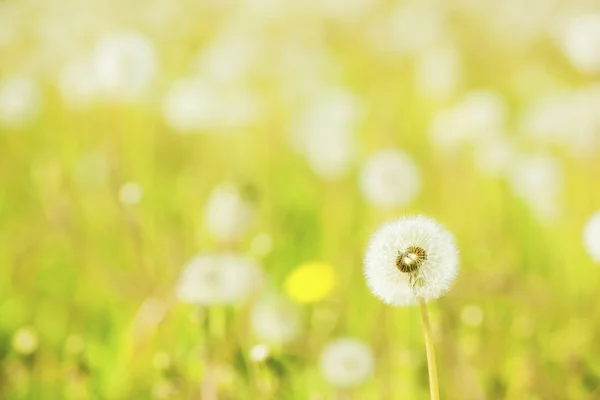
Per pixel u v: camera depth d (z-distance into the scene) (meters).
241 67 2.50
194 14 3.22
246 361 1.65
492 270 1.83
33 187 2.09
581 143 2.02
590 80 2.37
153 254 1.88
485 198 2.02
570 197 1.97
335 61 2.89
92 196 2.01
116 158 2.01
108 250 1.94
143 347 1.72
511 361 1.72
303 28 3.17
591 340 1.77
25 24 3.02
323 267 1.82
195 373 1.68
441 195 2.04
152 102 2.28
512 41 2.91
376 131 2.17
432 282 1.45
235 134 2.22
